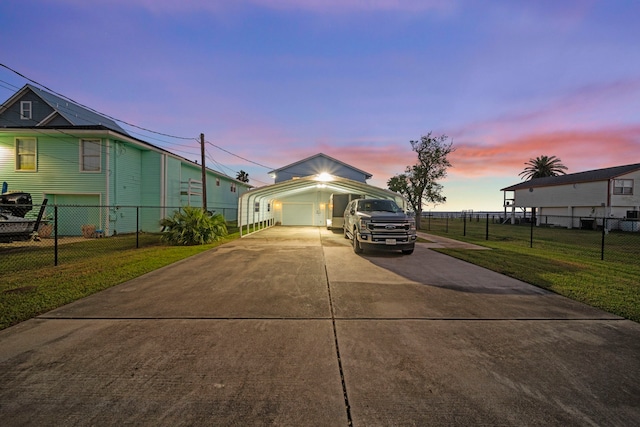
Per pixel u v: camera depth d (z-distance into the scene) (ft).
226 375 9.09
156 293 17.52
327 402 7.92
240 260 28.55
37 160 51.31
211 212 61.72
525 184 124.77
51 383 8.57
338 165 95.76
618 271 24.39
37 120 72.02
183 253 32.63
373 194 56.65
